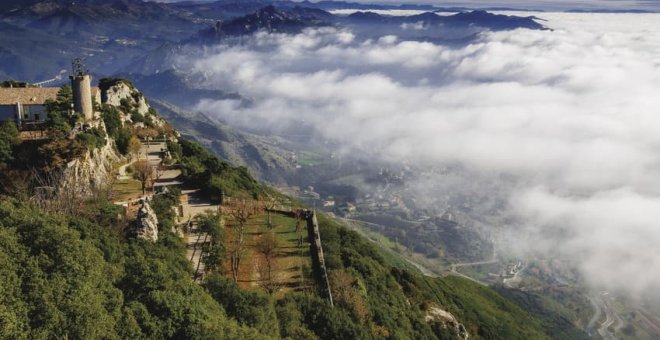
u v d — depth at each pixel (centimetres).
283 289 9794
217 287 8025
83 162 11812
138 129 17650
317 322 8681
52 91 14625
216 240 10475
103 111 14850
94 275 6675
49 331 5719
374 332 9488
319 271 10644
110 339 5925
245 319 7531
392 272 15112
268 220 13100
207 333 6391
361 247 14550
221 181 14275
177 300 6719
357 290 10581
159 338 6281
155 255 8412
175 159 16050
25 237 6862
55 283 6219
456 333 13288
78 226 8106
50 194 10494
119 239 8725
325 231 13000
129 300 6775
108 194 11319
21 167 11519
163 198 11556
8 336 5422
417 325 11656
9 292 5856
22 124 13612
